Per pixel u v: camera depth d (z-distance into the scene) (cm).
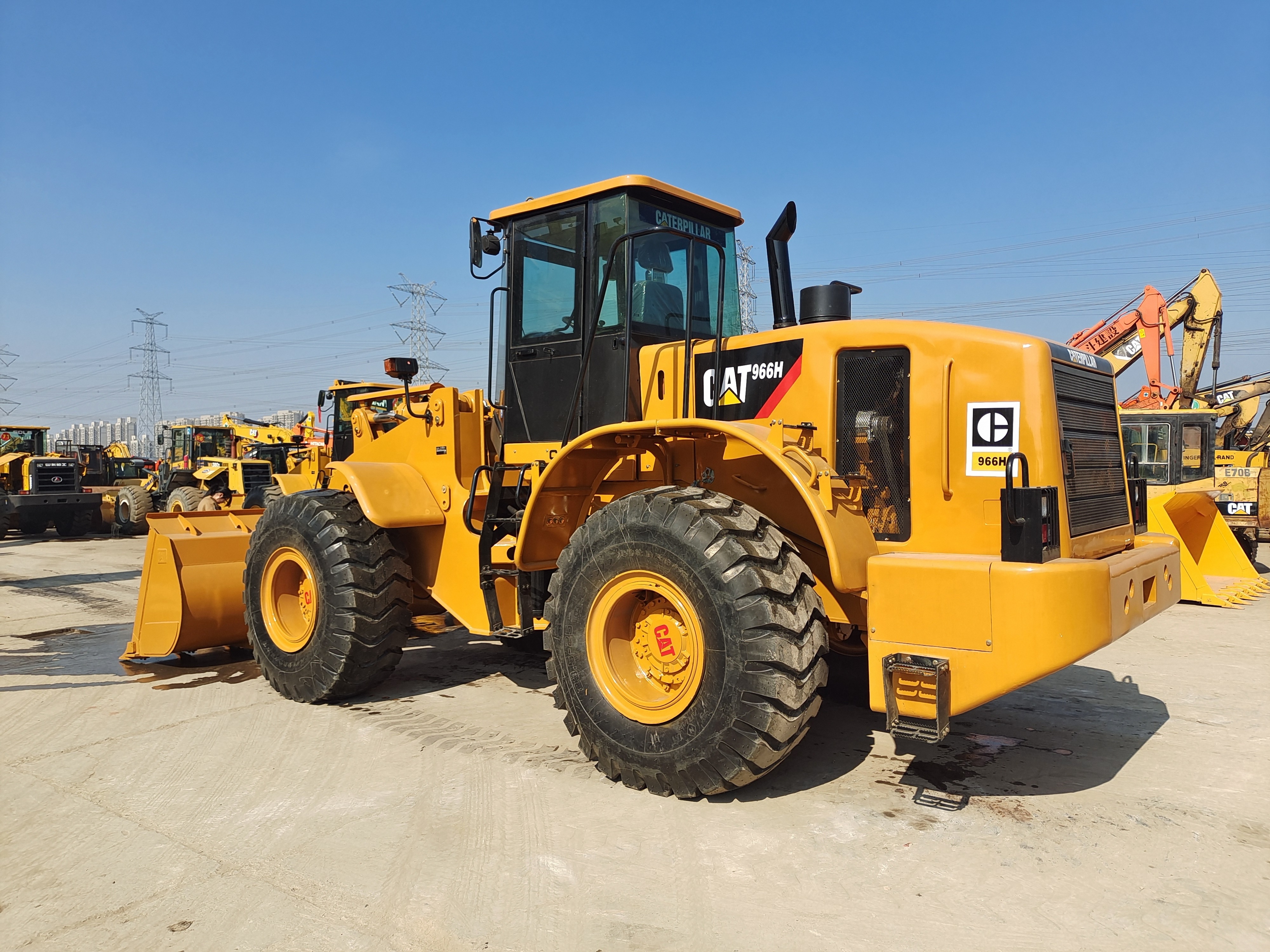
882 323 364
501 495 468
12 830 313
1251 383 1603
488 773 366
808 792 344
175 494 1725
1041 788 351
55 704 476
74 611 802
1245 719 451
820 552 371
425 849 294
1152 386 1559
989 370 341
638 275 422
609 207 423
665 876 274
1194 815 325
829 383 371
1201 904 258
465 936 241
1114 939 239
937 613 305
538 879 272
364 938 240
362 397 613
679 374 414
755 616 311
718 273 471
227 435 1936
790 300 445
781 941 238
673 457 407
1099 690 511
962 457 345
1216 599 805
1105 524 382
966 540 344
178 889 268
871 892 264
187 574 556
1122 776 366
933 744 372
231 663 582
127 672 555
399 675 546
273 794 344
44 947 238
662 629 347
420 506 481
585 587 357
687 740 324
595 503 432
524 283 463
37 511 1750
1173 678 539
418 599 541
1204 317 1579
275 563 495
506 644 635
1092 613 290
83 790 349
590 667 355
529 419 459
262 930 245
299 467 1314
